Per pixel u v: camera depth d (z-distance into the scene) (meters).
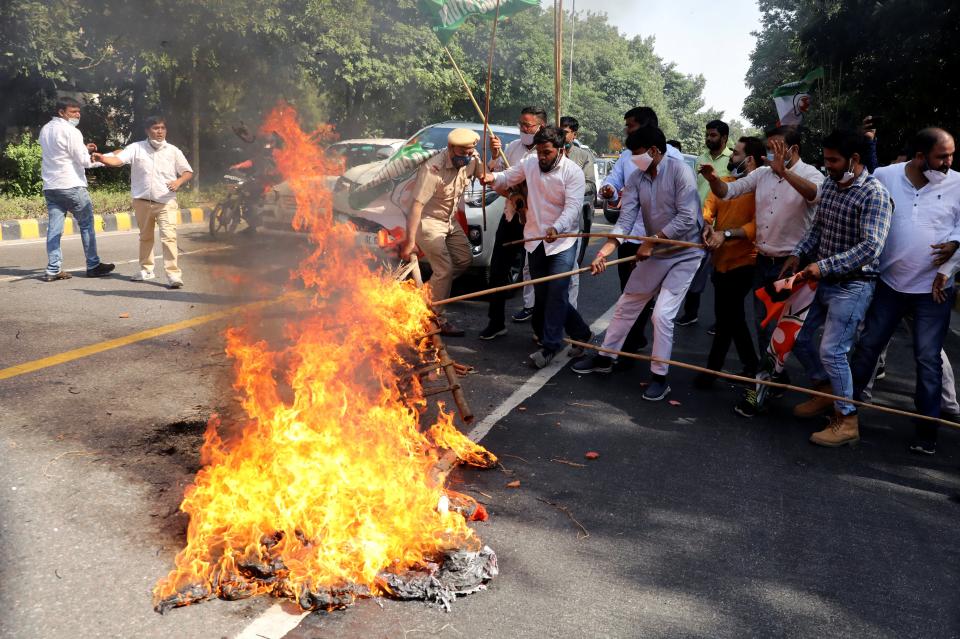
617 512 4.03
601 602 3.20
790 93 9.23
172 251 8.24
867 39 14.91
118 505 3.62
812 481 4.62
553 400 5.70
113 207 14.21
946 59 14.25
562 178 6.26
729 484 4.48
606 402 5.76
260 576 3.06
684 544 3.75
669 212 5.85
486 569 3.28
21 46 14.57
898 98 14.95
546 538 3.70
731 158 7.70
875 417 5.90
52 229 8.29
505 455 4.64
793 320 5.61
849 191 5.07
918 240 5.10
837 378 5.20
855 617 3.24
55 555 3.20
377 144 11.88
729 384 6.45
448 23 6.46
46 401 4.84
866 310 5.20
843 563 3.67
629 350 6.91
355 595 3.04
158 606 2.90
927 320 5.12
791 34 34.06
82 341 6.14
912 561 3.74
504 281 7.16
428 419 5.03
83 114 21.38
